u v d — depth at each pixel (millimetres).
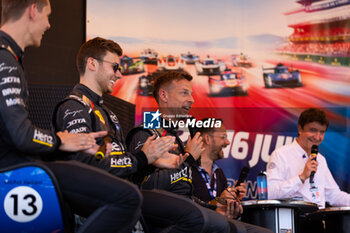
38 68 4191
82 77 2312
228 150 4840
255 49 5008
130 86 4746
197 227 2035
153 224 2107
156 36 4840
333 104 4984
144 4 4820
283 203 2852
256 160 4836
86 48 2314
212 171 3453
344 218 3170
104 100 3473
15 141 1619
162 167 2277
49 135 1718
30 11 1837
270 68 4996
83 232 1668
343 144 4926
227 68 4961
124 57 4746
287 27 5031
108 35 4664
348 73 5020
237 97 4941
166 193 2119
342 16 5047
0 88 1636
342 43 5055
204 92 4922
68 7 4422
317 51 5031
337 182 4871
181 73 2840
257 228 2691
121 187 1682
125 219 1707
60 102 2088
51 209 1629
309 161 3457
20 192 1617
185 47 4910
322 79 5012
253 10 5035
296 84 5000
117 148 2088
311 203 2859
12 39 1779
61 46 4336
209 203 3047
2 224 1617
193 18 4941
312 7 5062
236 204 2926
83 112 2061
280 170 3693
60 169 1667
